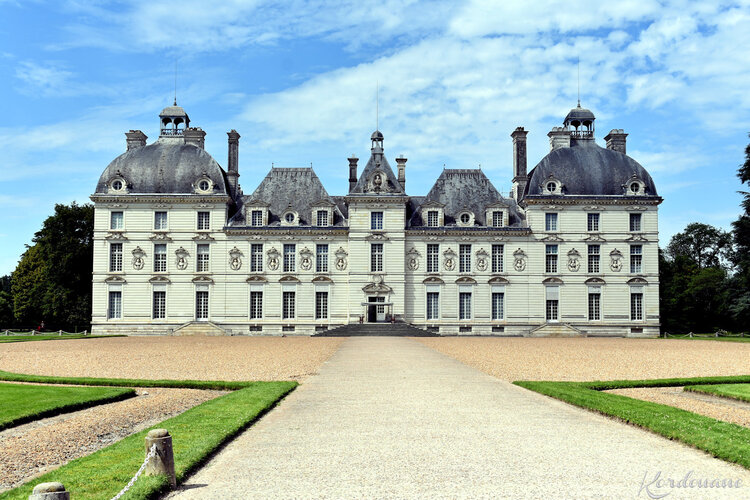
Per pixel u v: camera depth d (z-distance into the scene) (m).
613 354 44.94
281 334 79.19
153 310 79.50
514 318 79.31
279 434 16.64
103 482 12.16
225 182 83.38
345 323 79.12
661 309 99.56
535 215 79.88
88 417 20.27
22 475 14.12
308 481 12.41
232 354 44.00
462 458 14.02
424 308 79.31
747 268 77.12
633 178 80.19
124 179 80.19
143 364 36.62
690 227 116.12
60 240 91.62
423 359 38.38
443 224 80.25
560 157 81.69
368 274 78.94
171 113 83.94
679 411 19.17
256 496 11.56
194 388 26.75
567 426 17.48
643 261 79.62
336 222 81.50
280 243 80.06
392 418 18.66
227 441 15.86
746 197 76.38
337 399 22.38
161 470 11.98
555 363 37.03
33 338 68.44
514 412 19.62
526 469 13.15
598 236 79.56
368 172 80.50
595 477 12.58
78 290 92.06
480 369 32.94
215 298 79.56
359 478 12.56
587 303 79.19
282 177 83.44
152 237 79.81
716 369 34.22
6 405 21.00
